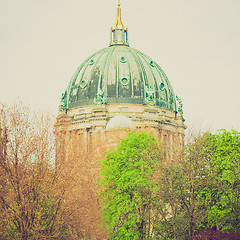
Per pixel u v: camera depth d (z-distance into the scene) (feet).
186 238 584.40
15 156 462.60
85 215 532.73
